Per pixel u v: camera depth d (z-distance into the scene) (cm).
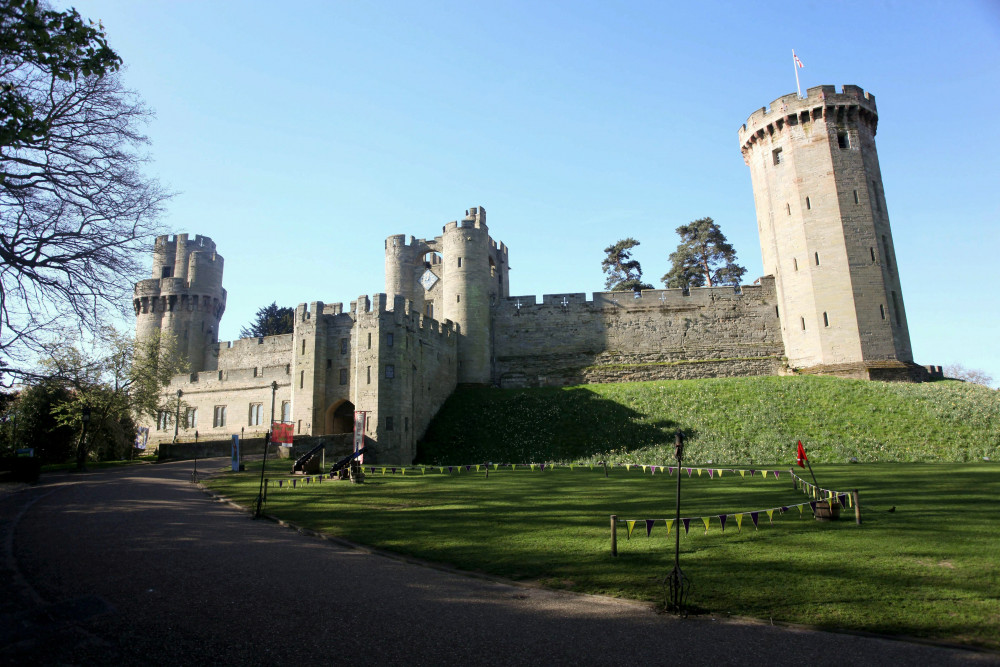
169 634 834
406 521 1648
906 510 1606
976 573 1028
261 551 1324
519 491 2225
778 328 5303
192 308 6662
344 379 4381
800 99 5012
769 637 827
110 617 893
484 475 2880
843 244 4694
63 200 1838
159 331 5809
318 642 812
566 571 1140
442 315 5812
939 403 3769
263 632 846
